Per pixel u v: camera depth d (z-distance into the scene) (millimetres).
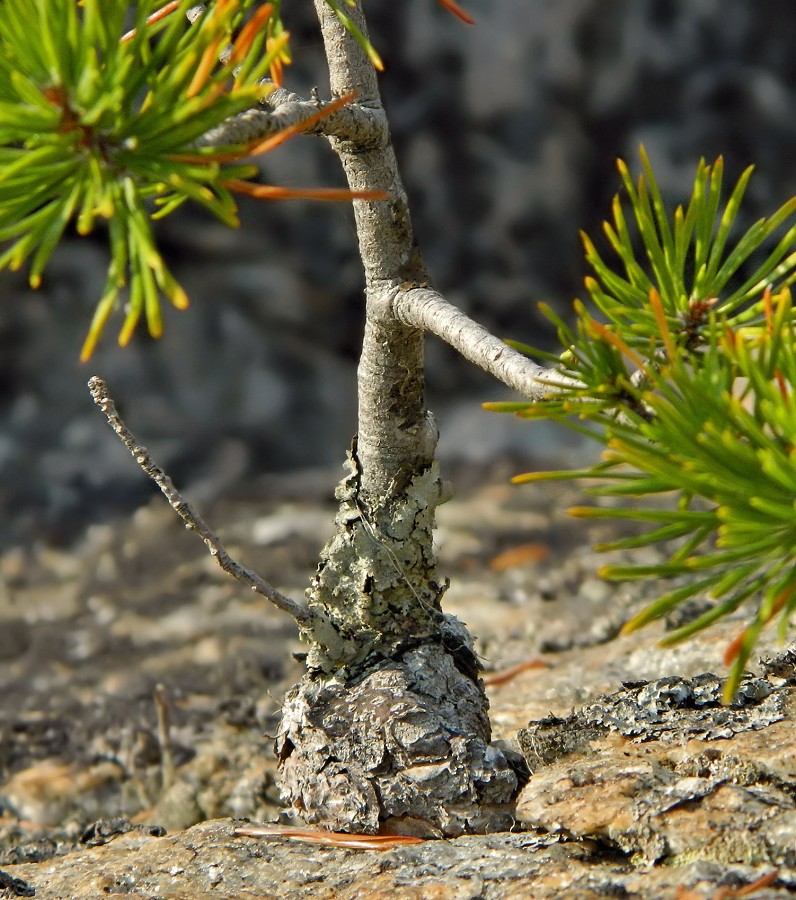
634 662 1023
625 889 875
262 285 1808
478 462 1644
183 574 1328
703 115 1810
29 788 1029
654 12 1816
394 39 1831
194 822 999
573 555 1241
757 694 924
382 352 920
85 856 944
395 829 922
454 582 1210
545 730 920
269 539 1403
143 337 1760
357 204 913
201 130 829
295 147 1781
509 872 891
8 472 1640
